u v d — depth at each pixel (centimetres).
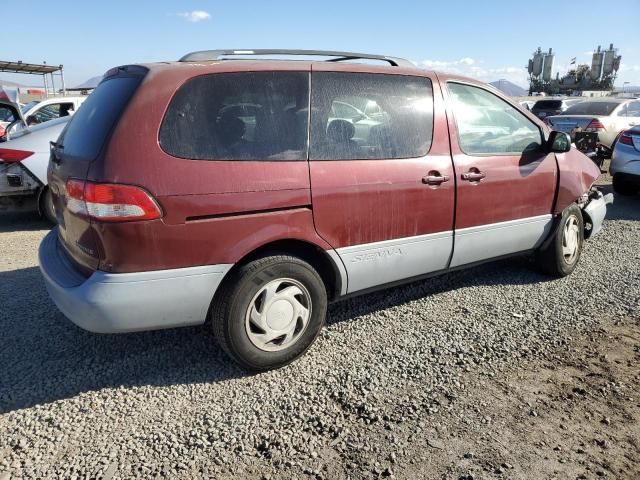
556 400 285
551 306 409
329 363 322
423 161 353
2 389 291
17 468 231
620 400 286
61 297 280
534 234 436
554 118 1288
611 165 843
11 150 628
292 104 307
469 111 387
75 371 310
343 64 334
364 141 330
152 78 274
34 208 660
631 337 359
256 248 292
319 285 318
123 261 263
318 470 231
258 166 289
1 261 516
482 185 385
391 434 255
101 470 230
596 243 591
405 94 354
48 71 2412
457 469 232
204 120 280
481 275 479
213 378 305
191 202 270
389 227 340
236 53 316
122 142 262
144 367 316
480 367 318
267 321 302
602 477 229
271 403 280
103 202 257
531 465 235
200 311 285
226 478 227
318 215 309
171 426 261
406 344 346
